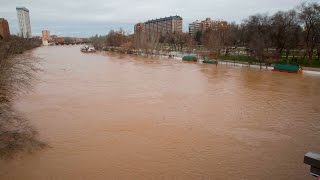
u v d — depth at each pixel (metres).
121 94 39.22
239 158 20.14
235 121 27.83
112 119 28.09
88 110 31.16
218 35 94.38
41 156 20.06
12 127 23.48
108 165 18.98
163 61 88.06
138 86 45.28
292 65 63.53
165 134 24.31
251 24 84.19
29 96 37.41
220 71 63.81
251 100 36.22
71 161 19.47
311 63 69.81
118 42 151.75
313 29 67.50
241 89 43.25
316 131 25.19
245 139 23.39
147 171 18.30
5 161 19.23
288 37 71.19
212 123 27.19
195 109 31.95
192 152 20.97
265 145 22.27
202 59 89.50
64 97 37.19
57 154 20.41
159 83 48.09
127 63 83.19
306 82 49.06
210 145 22.19
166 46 151.50
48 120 27.67
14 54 24.89
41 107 32.19
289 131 25.20
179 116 29.28
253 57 82.06
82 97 37.25
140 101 35.25
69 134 24.14
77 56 117.44
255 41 74.69
